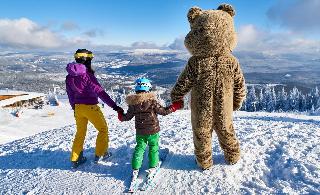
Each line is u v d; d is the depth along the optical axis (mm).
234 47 4496
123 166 5168
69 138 7281
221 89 4430
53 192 4535
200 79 4461
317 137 6047
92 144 6480
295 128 7117
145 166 5027
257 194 3977
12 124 22938
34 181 4957
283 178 4340
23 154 6387
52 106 37344
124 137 6887
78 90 5156
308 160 4742
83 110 5227
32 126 22953
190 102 4656
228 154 4777
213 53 4379
